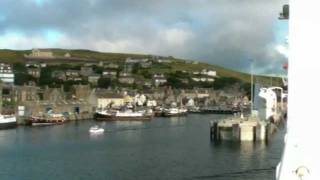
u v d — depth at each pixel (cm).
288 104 1958
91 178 10444
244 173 10825
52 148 15350
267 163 12012
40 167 11800
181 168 11481
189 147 15412
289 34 1936
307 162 1883
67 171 11256
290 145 1927
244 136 16400
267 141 16362
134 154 13975
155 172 11044
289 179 1892
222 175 10650
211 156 13312
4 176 10762
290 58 1939
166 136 19188
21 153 14162
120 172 11094
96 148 15412
